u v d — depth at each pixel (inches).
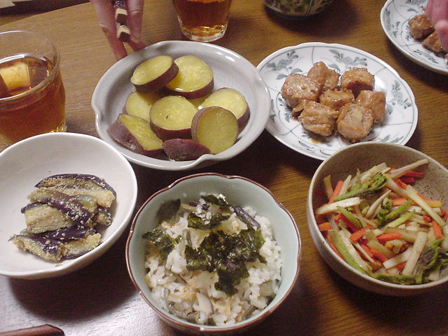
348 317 12.6
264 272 12.1
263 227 12.9
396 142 16.6
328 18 21.7
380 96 17.1
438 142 17.1
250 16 21.6
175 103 16.1
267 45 20.3
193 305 11.7
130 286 13.0
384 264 13.1
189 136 15.7
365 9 22.3
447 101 18.6
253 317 10.5
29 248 12.5
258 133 15.2
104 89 16.4
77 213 12.8
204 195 13.3
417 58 19.0
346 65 19.6
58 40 19.9
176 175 15.6
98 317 12.4
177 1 18.5
